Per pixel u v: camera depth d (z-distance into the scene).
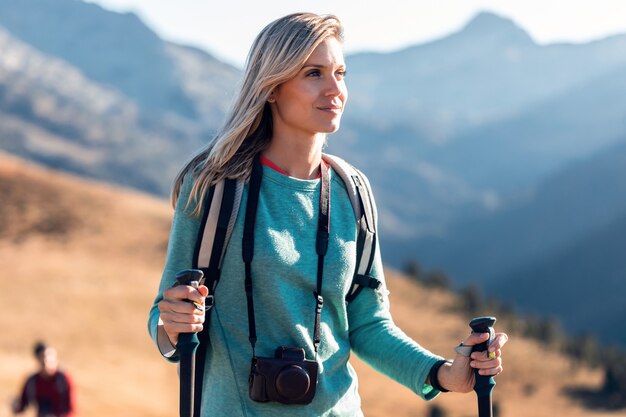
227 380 3.19
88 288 79.44
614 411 81.12
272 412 3.13
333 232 3.29
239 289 3.20
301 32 3.22
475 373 3.17
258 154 3.34
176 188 3.34
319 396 3.19
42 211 103.19
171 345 3.14
